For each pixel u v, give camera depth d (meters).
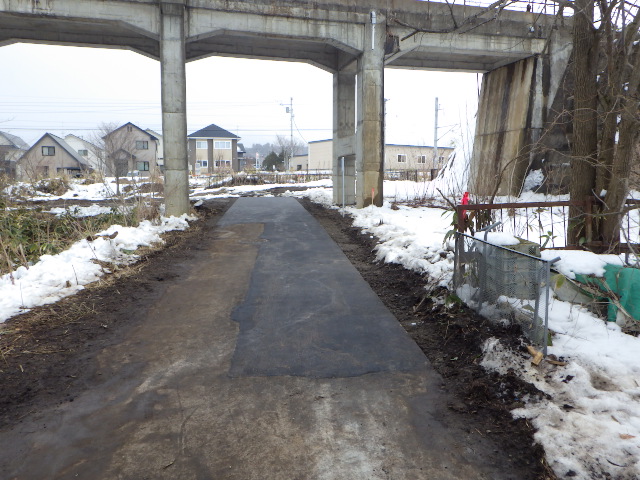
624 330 4.35
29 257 8.33
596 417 3.17
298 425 3.41
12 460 3.02
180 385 4.02
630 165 5.46
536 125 19.16
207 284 7.19
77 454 3.08
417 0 17.00
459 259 5.53
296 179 37.28
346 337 5.04
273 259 8.92
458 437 3.23
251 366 4.38
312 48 18.88
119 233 9.67
